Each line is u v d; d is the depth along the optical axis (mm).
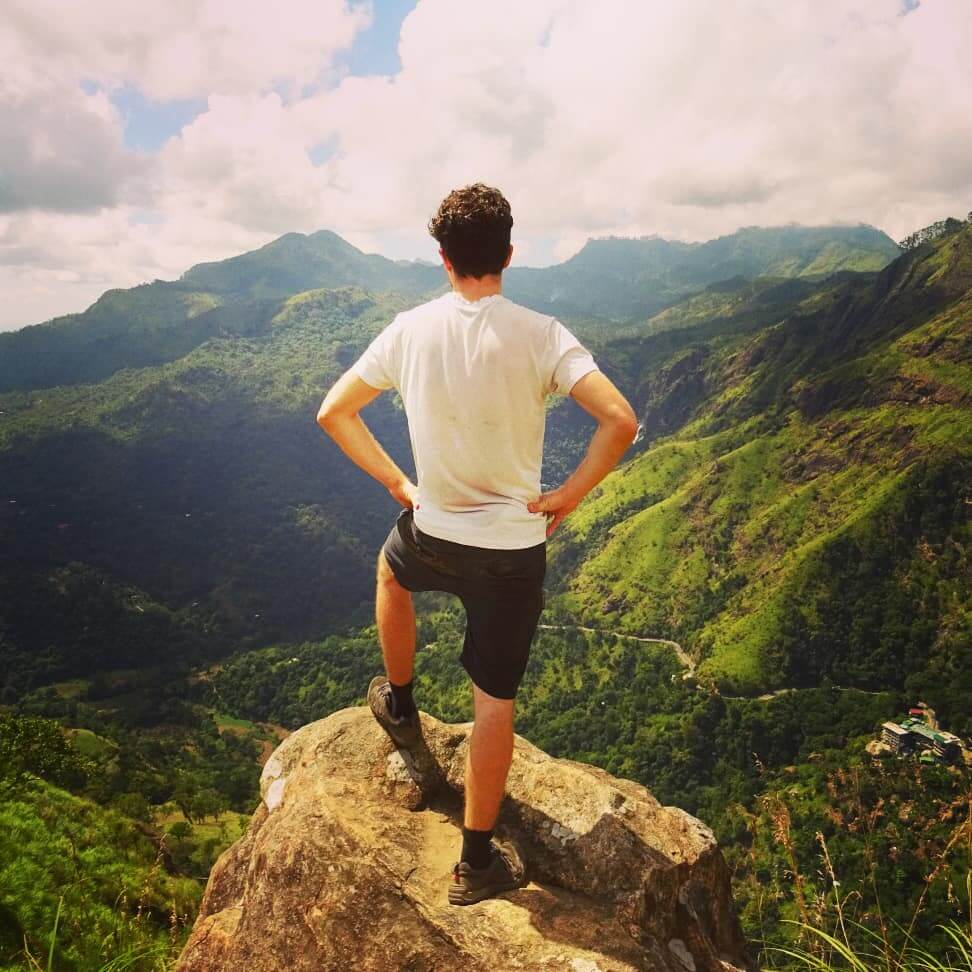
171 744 115375
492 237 2738
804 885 3160
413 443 3002
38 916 10102
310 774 3664
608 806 3494
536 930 2775
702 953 3111
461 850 3197
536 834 3436
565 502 2857
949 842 2953
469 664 3066
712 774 100000
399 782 3598
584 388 2699
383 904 2836
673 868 3242
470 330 2770
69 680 149875
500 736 2943
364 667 153375
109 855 15656
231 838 58031
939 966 2664
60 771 32625
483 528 2850
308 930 2885
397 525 3285
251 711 143500
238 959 3039
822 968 2900
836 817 3340
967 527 128250
